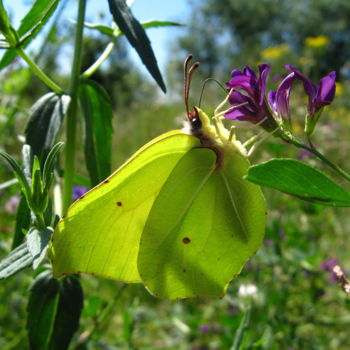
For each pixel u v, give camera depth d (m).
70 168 0.07
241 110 0.06
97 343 0.10
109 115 0.08
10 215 0.14
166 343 0.13
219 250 0.07
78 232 0.06
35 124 0.07
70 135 0.07
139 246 0.06
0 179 0.14
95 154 0.08
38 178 0.06
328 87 0.06
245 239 0.06
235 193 0.06
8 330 0.11
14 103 0.14
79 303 0.07
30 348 0.07
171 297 0.07
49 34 0.10
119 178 0.06
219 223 0.07
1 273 0.05
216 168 0.06
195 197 0.06
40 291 0.07
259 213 0.06
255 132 0.10
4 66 0.07
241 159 0.06
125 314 0.10
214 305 0.13
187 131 0.06
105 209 0.06
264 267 0.12
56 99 0.07
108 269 0.06
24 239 0.07
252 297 0.11
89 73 0.07
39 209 0.06
